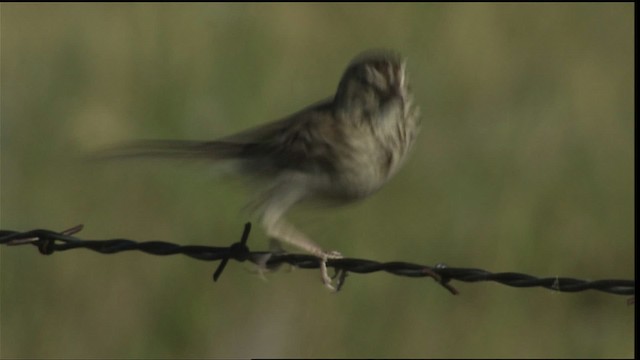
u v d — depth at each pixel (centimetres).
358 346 1445
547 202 1605
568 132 1662
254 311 1466
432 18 1892
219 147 991
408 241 1544
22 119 1700
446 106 1742
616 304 1526
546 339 1479
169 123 1695
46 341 1474
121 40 1834
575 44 1841
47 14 1950
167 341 1473
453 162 1620
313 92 1758
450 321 1469
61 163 1645
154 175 1581
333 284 991
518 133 1653
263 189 1002
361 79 986
